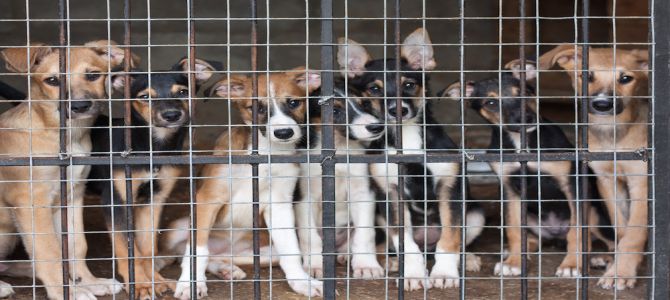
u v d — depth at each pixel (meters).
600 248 3.25
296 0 5.25
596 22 5.03
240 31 5.22
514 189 3.07
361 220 3.01
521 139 2.51
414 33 3.07
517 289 2.85
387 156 2.49
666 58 2.46
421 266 2.93
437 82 5.22
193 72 2.47
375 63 3.05
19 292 2.82
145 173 2.84
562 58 2.98
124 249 2.84
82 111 2.74
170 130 2.90
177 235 3.03
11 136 2.79
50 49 2.78
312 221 3.04
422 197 3.01
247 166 2.88
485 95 3.08
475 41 5.27
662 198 2.47
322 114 2.49
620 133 2.97
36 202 2.76
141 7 5.16
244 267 3.08
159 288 2.82
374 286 2.89
